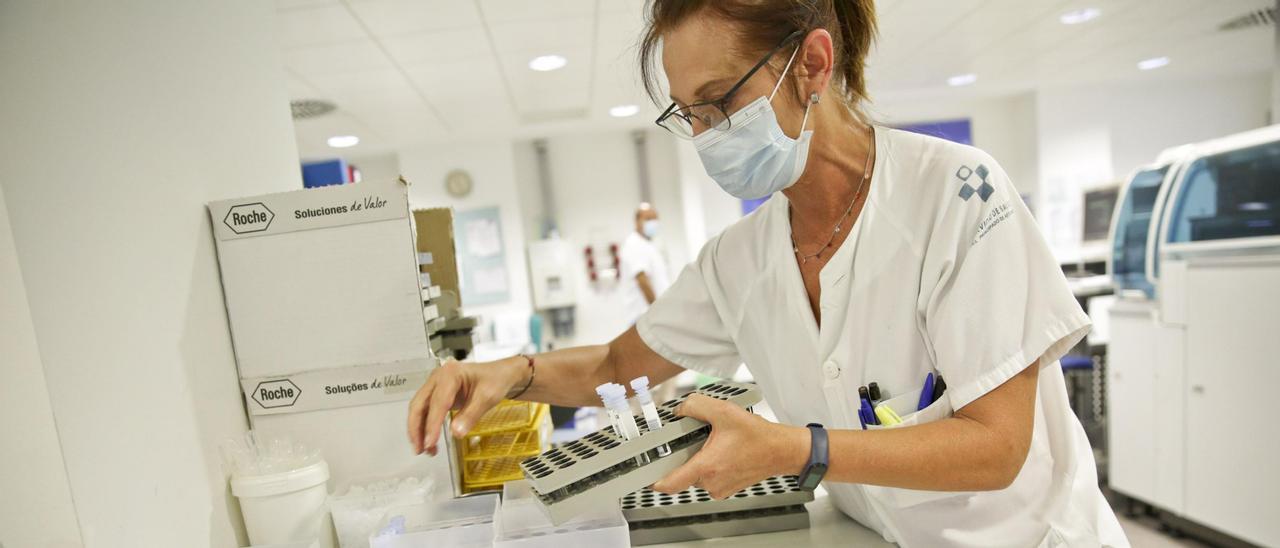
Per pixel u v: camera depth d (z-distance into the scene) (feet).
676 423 1.94
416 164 16.26
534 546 2.13
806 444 1.77
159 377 2.29
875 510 2.46
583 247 17.63
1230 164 6.04
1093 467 2.51
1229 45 13.19
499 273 16.56
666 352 3.08
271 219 2.67
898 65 13.14
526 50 9.91
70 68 2.03
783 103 2.19
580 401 3.02
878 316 2.34
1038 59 13.37
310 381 2.72
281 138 3.80
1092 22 11.08
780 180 2.32
